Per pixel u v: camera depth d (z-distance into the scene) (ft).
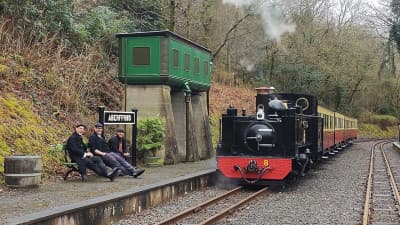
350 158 89.40
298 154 49.34
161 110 55.62
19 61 52.90
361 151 113.29
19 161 35.37
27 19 56.44
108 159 41.55
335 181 53.52
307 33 151.43
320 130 65.57
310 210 35.27
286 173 46.21
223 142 48.73
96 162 40.40
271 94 52.16
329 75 161.68
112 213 30.19
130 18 83.30
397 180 56.34
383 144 151.64
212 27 116.78
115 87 67.46
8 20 53.62
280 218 32.12
